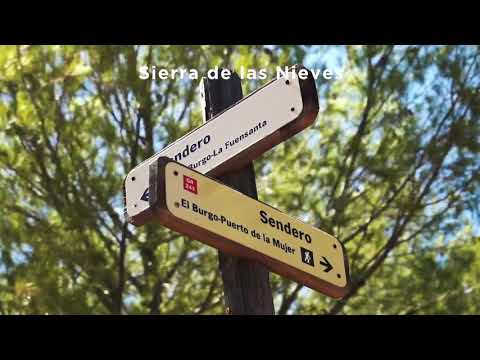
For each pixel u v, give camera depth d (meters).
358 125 6.16
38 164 5.48
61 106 5.61
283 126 2.62
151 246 5.49
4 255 5.10
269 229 2.62
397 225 5.99
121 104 5.79
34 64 5.31
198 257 5.59
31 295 4.88
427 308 5.69
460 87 6.16
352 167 6.01
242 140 2.70
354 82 6.31
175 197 2.38
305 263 2.69
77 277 5.28
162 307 5.54
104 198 5.49
